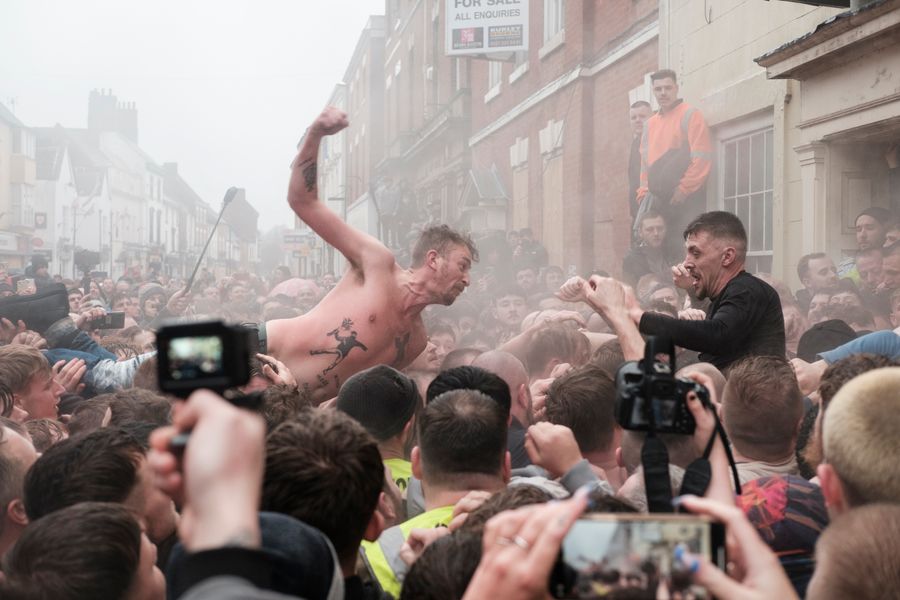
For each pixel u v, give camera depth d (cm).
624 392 147
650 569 103
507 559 103
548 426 217
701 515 113
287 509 155
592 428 258
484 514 165
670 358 148
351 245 346
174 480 94
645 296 654
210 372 95
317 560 133
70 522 167
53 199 4944
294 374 343
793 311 484
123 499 203
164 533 211
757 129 720
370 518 166
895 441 139
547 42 1257
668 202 802
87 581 161
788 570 185
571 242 1175
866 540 119
